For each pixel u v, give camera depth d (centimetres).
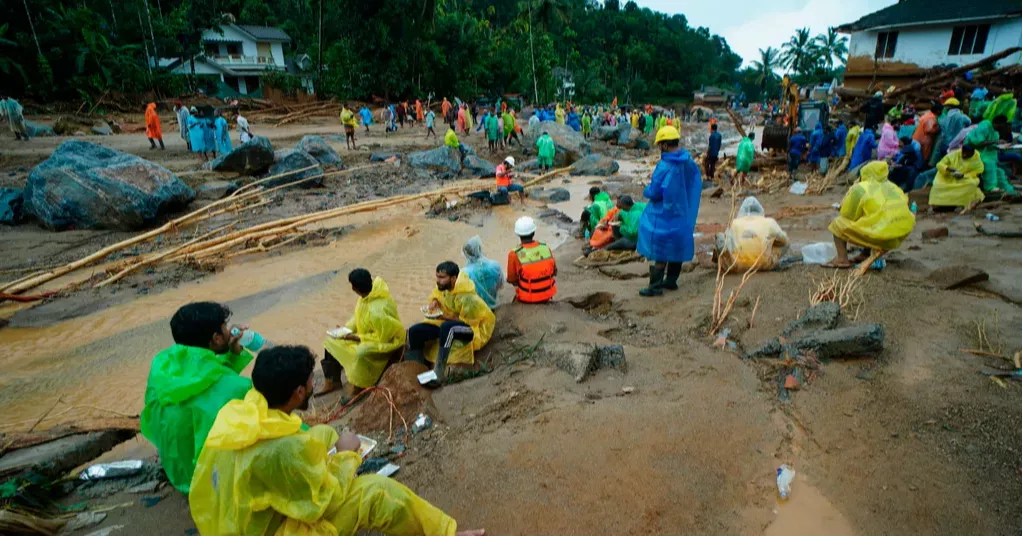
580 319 591
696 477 325
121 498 346
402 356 519
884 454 340
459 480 337
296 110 3469
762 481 321
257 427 241
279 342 662
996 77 1978
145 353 643
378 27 3900
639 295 673
